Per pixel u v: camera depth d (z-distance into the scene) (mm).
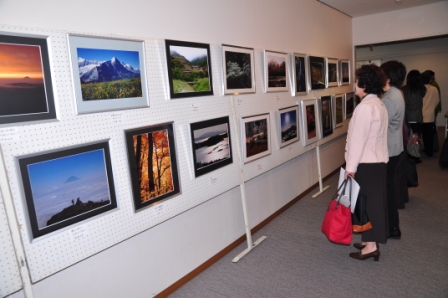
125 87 1801
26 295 1408
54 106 1491
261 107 3088
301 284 2324
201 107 2363
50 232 1496
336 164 5262
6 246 1354
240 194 2963
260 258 2721
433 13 4949
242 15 2828
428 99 5555
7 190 1336
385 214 2412
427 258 2572
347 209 2299
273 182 3516
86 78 1605
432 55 8805
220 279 2430
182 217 2326
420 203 3711
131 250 1964
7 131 1341
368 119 2254
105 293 1826
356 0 4430
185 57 2191
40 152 1437
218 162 2529
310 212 3684
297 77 3676
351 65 5641
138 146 1880
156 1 2006
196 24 2324
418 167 5180
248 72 2857
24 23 1389
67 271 1641
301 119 3844
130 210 1863
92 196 1665
